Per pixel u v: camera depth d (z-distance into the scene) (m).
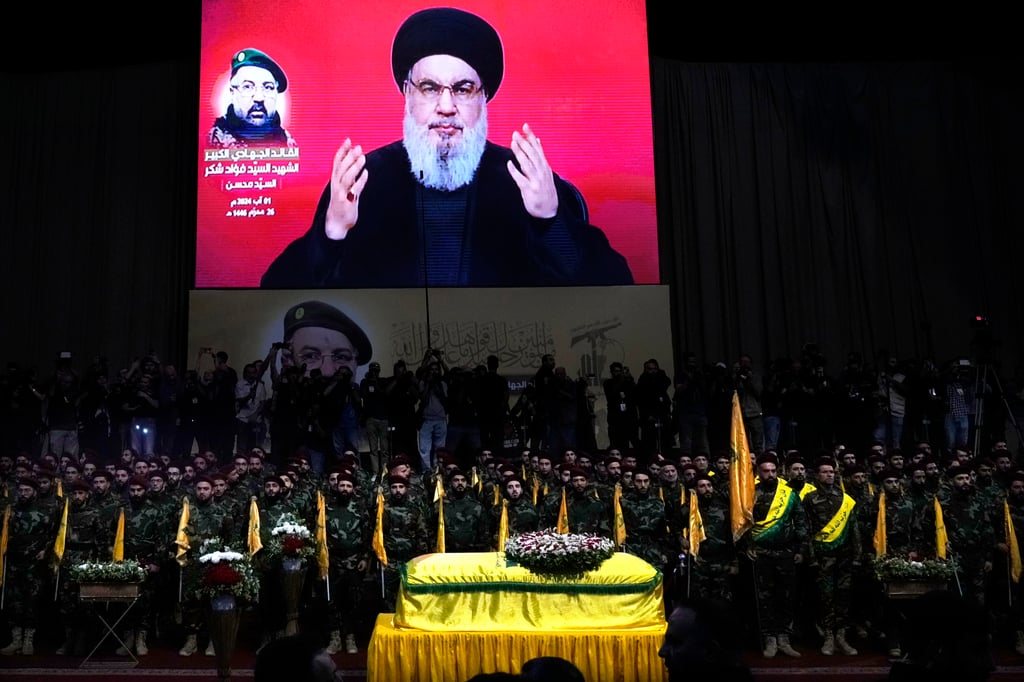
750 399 16.38
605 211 18.56
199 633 9.39
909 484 10.03
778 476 9.67
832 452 12.18
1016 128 19.89
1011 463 10.88
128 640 9.21
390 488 9.35
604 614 7.20
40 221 19.19
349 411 16.22
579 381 17.09
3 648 9.52
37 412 16.20
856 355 16.66
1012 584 9.46
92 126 19.55
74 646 9.19
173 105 19.61
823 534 9.27
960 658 3.03
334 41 18.91
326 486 10.02
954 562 9.01
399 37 18.94
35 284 19.00
